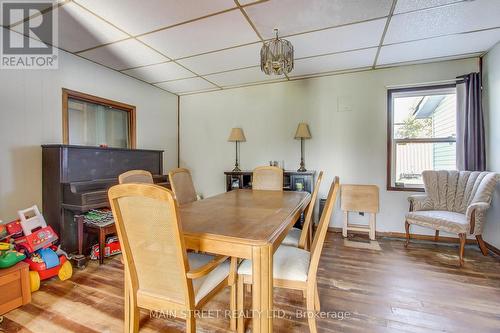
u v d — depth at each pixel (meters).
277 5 1.93
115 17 2.09
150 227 1.09
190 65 3.18
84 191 2.50
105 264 2.47
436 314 1.64
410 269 2.30
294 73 3.49
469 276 2.16
